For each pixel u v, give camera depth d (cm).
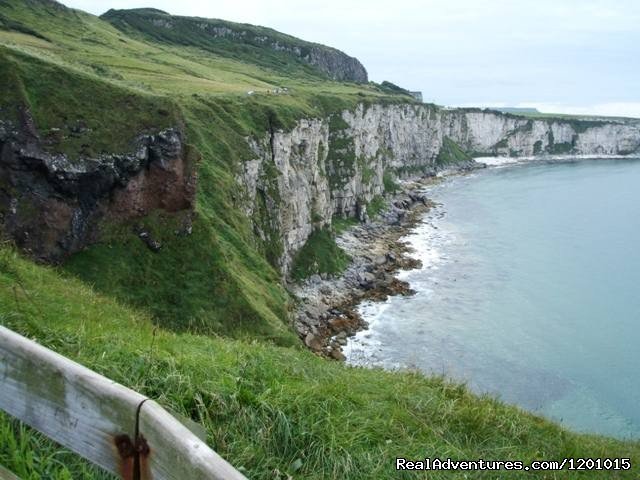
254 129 7750
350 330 6141
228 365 1073
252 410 893
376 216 11562
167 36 19200
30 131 3741
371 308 6856
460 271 8200
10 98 3759
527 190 15325
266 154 7769
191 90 8575
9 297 1410
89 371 340
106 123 4175
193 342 1475
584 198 14050
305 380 1180
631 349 5675
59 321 1371
